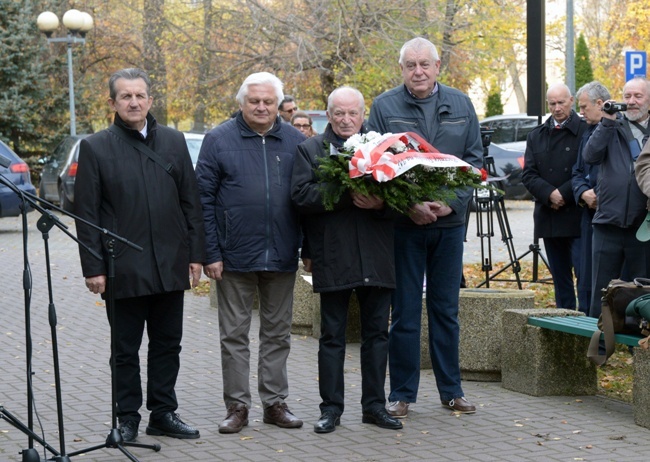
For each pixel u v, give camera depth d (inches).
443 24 933.8
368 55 922.7
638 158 272.8
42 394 289.4
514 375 288.0
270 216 249.3
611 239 303.0
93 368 325.4
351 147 238.8
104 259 236.7
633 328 250.7
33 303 468.8
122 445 214.5
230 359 251.0
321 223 246.7
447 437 240.1
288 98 436.8
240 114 256.7
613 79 1924.2
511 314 287.4
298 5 975.0
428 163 236.7
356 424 253.9
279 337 254.7
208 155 251.9
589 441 234.4
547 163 360.2
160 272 236.8
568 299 373.1
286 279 254.4
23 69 1224.2
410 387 261.7
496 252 656.4
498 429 246.4
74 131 1028.5
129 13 1440.7
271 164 251.8
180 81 1102.4
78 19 1010.7
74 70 1332.4
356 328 363.9
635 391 248.2
